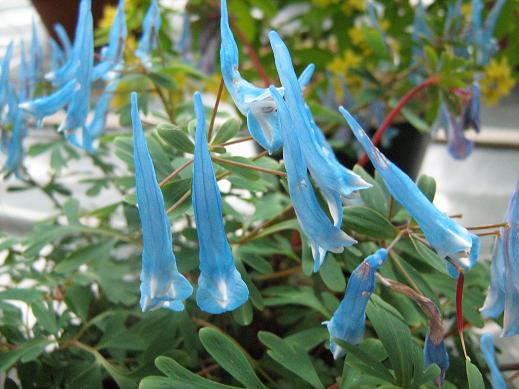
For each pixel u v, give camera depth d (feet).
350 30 0.67
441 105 0.50
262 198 0.41
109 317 0.37
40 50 0.42
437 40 0.54
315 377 0.28
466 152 0.49
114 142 0.34
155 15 0.42
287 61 0.21
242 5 0.63
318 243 0.23
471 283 0.35
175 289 0.22
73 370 0.34
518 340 0.49
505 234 0.25
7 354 0.33
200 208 0.21
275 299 0.36
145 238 0.22
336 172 0.22
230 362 0.27
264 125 0.24
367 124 0.56
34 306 0.34
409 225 0.31
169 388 0.26
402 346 0.26
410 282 0.31
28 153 0.49
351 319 0.26
